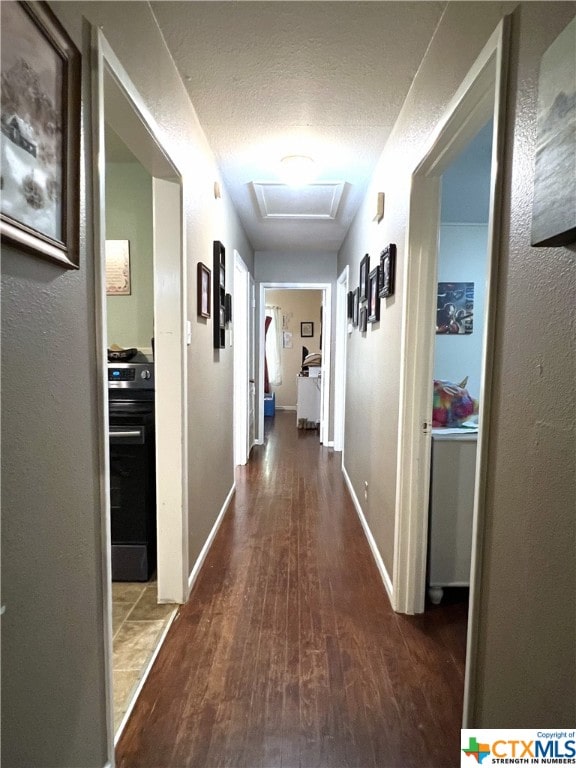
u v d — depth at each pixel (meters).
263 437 5.95
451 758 1.32
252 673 1.66
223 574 2.41
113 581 2.32
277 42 1.67
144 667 1.67
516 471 0.98
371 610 2.09
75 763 1.05
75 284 1.03
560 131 0.77
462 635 1.90
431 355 2.00
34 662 0.88
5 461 0.78
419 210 1.94
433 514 2.12
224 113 2.20
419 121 1.81
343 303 5.02
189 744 1.35
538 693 0.88
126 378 2.39
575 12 0.77
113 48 1.19
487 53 1.11
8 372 0.79
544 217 0.82
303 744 1.36
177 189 1.95
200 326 2.42
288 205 3.63
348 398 4.14
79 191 1.00
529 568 0.92
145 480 2.29
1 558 0.77
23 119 0.79
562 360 0.81
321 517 3.25
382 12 1.49
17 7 0.76
